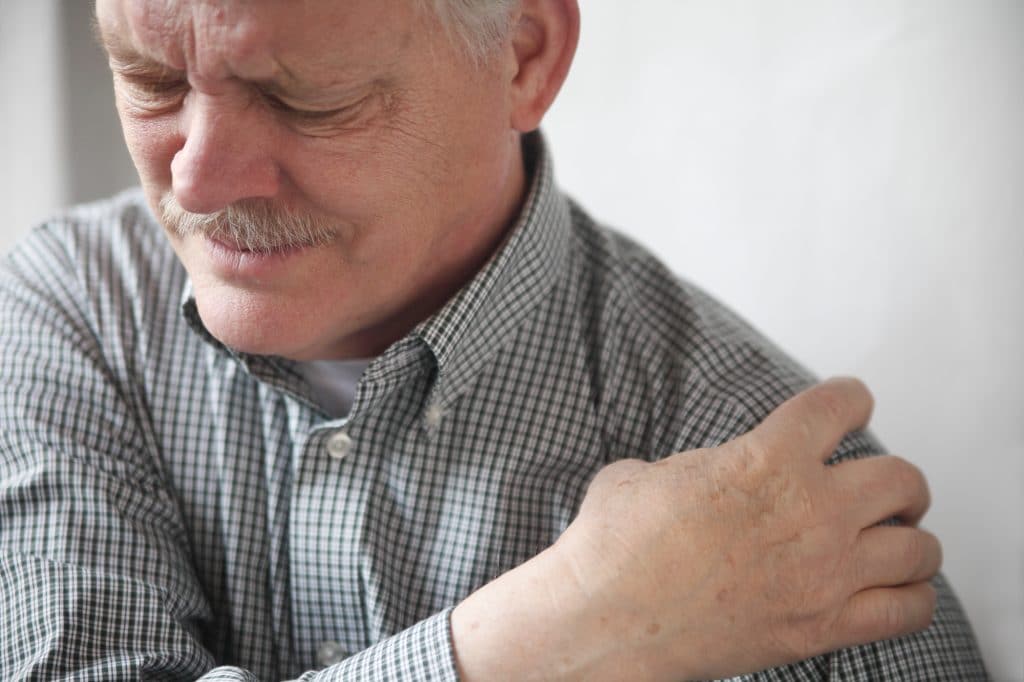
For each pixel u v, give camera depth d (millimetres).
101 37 594
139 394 712
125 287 738
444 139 601
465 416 687
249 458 703
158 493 695
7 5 1111
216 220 591
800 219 911
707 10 938
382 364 652
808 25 897
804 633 600
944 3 842
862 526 616
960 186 842
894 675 632
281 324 606
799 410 633
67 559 646
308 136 573
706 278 962
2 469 674
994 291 833
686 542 588
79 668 625
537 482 690
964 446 847
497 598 591
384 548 677
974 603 845
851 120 884
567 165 1025
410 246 613
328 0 547
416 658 587
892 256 872
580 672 579
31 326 708
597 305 723
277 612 693
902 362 869
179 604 662
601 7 985
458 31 589
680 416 697
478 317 670
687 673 590
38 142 1141
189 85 576
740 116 933
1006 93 823
